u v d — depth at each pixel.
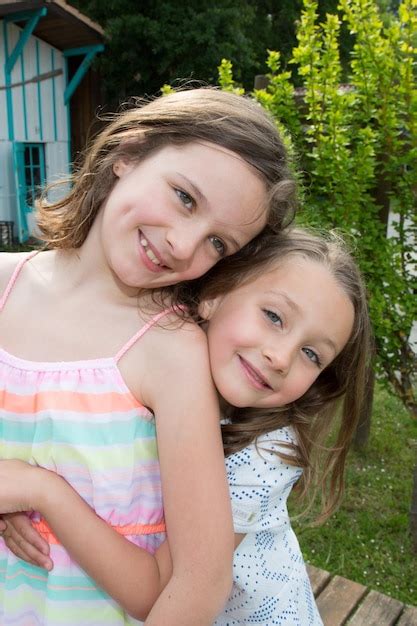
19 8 10.30
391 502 3.51
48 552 1.24
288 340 1.28
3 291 1.36
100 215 1.30
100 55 13.11
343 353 1.50
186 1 13.43
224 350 1.30
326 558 3.07
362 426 4.00
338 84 3.29
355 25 3.10
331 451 1.62
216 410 1.18
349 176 3.10
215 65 13.49
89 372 1.21
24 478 1.16
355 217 3.12
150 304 1.27
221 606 1.12
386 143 3.14
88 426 1.20
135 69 13.25
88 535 1.14
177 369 1.17
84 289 1.29
